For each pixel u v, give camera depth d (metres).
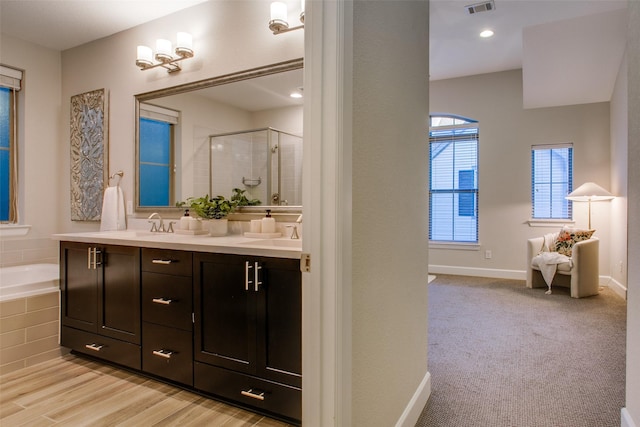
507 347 2.63
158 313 2.07
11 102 3.26
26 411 1.83
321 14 1.07
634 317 1.48
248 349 1.78
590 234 4.23
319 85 1.07
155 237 2.38
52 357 2.47
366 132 1.25
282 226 2.41
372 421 1.31
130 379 2.17
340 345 1.07
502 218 5.09
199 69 2.76
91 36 3.22
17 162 3.27
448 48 4.25
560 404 1.86
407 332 1.67
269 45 2.49
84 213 3.31
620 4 3.27
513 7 3.34
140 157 3.03
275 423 1.74
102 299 2.29
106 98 3.20
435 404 1.87
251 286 1.76
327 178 1.06
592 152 4.65
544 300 3.91
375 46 1.32
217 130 2.70
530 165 4.94
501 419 1.73
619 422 1.70
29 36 3.22
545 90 4.53
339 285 1.06
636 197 1.46
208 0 2.71
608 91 4.43
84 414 1.80
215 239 2.24
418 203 1.82
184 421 1.75
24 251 3.22
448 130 5.43
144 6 2.78
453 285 4.63
